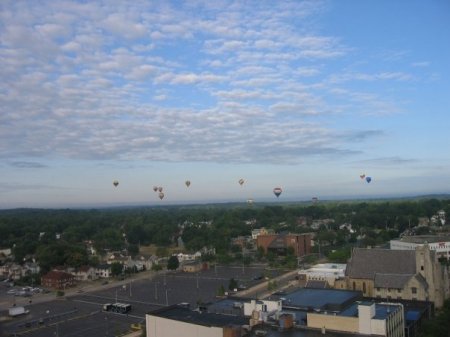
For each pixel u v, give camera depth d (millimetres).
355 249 183000
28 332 168125
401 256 171750
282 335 101188
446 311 142500
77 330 168125
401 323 115812
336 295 142375
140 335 156750
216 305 140125
